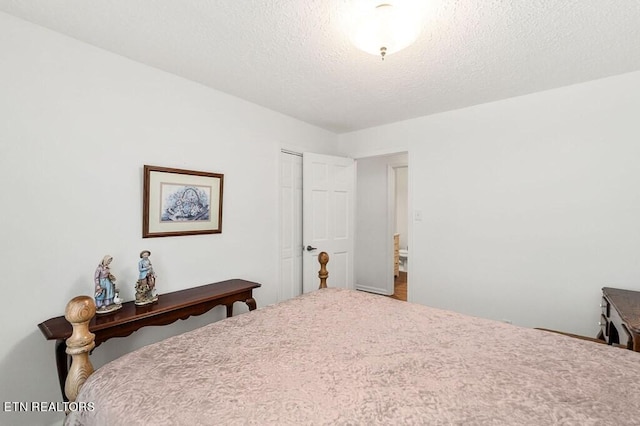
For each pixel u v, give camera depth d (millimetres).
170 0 1451
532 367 1076
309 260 3414
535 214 2600
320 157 3537
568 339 1324
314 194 3479
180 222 2334
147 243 2166
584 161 2387
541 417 804
